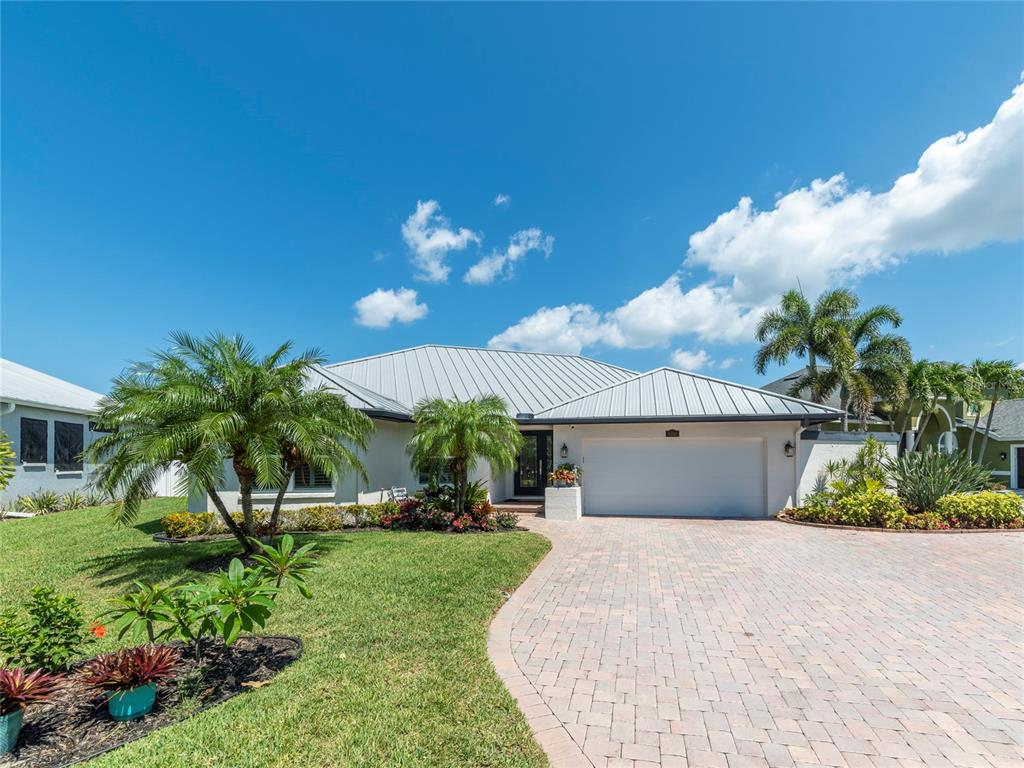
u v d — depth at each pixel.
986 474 16.62
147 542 12.27
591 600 7.69
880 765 3.66
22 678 3.91
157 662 4.36
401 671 5.03
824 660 5.48
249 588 5.05
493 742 3.83
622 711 4.38
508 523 14.28
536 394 20.86
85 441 21.70
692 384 18.50
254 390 9.80
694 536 13.20
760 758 3.73
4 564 10.15
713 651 5.72
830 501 15.53
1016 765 3.65
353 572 8.93
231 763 3.53
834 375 24.95
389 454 17.08
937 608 7.30
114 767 3.46
